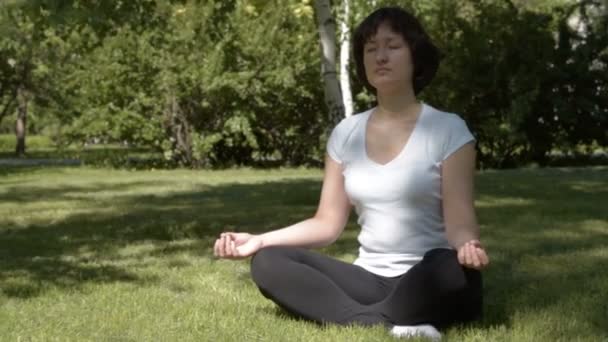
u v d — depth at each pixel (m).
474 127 19.80
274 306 4.37
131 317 4.10
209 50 19.83
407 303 3.62
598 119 19.61
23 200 11.66
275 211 9.43
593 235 7.14
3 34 8.55
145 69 20.14
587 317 4.03
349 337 3.55
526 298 4.51
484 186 12.47
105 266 5.84
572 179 13.88
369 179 3.88
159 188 13.69
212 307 4.29
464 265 3.58
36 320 4.08
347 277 3.89
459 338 3.59
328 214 4.09
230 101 20.47
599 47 19.64
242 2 11.88
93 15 7.35
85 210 10.12
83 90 20.66
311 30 19.91
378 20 3.89
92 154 26.06
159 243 7.07
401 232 3.85
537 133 19.97
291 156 21.89
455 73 19.28
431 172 3.79
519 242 6.74
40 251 6.72
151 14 8.74
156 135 20.52
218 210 9.71
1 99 26.31
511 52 19.23
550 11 20.31
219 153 21.94
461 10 19.66
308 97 20.78
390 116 3.94
